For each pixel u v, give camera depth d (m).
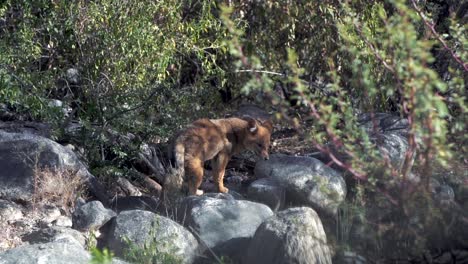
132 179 12.66
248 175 13.50
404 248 7.91
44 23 13.33
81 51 13.34
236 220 9.47
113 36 13.09
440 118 7.33
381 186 8.33
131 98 12.98
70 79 13.82
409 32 6.25
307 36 15.98
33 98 12.27
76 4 13.23
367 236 8.02
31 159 10.99
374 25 14.07
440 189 9.08
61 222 10.05
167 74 14.25
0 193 10.61
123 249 8.91
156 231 9.03
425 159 7.09
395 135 11.84
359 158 7.02
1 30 13.57
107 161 12.36
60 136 12.33
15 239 9.50
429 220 7.50
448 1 15.42
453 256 7.98
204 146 11.75
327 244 8.29
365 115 13.23
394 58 6.68
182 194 11.41
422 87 6.19
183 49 14.09
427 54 6.23
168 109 13.31
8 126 12.99
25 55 12.83
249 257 8.55
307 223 8.44
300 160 11.50
